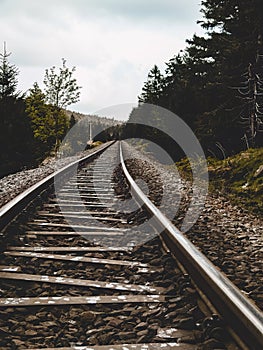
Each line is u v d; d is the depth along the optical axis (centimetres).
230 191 1045
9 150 1909
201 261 359
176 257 443
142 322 333
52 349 286
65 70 3753
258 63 1886
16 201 661
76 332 321
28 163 2031
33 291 392
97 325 330
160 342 301
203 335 294
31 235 575
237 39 1942
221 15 2056
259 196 950
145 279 425
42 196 884
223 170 1250
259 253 529
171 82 4084
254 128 1888
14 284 407
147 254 500
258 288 397
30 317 338
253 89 1928
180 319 326
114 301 365
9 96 2059
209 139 2092
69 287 401
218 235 613
